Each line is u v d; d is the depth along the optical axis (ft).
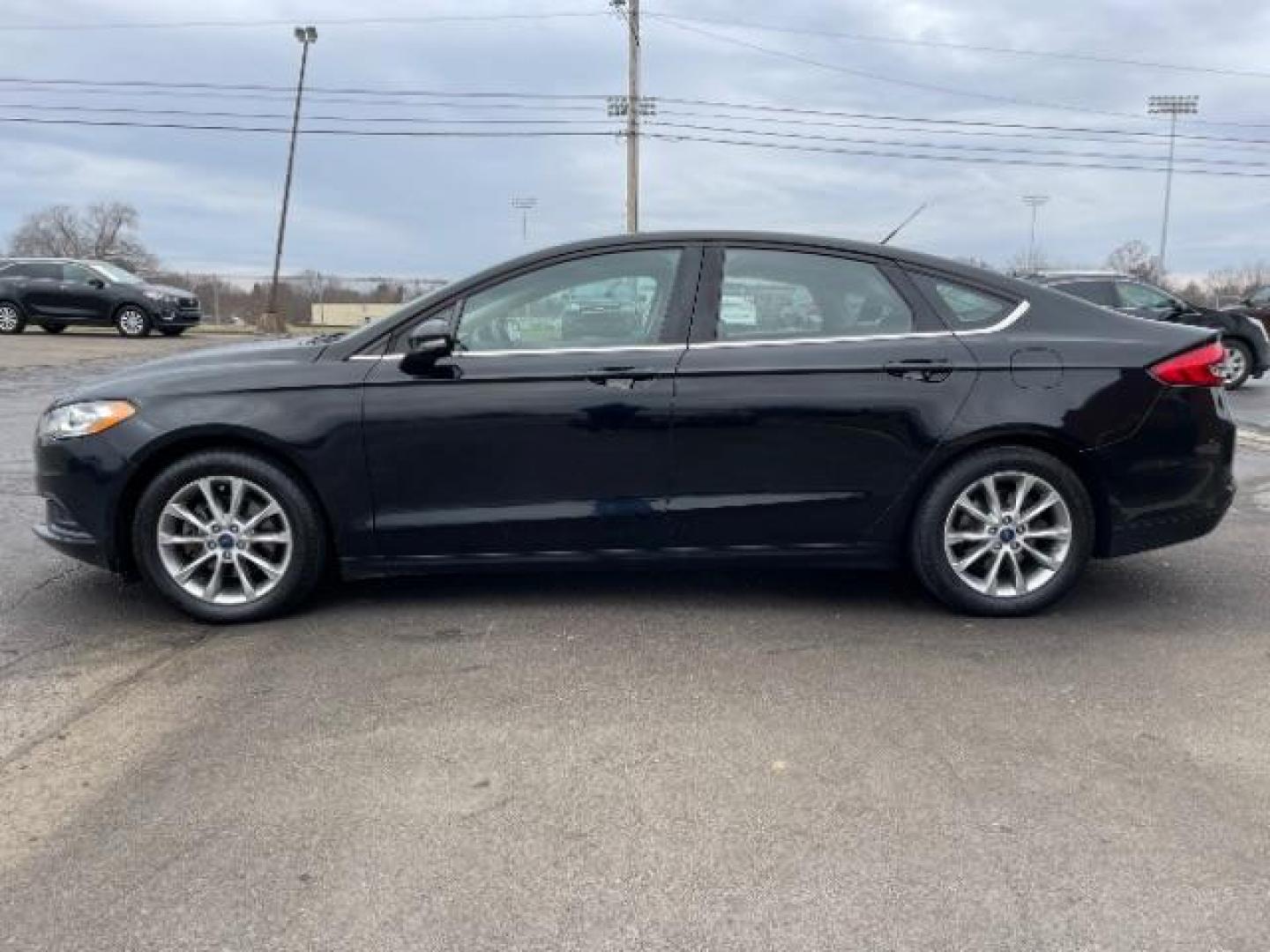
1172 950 8.21
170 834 9.84
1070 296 15.98
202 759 11.28
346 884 9.05
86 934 8.42
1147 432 15.35
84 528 15.29
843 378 15.11
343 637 14.92
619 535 15.35
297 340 16.67
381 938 8.38
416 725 12.05
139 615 15.94
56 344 72.43
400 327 15.38
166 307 81.71
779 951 8.22
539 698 12.80
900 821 10.03
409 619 15.67
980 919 8.58
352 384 15.07
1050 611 16.06
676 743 11.61
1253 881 9.07
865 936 8.38
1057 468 15.34
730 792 10.55
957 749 11.46
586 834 9.82
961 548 15.64
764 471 15.24
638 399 15.02
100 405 15.20
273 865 9.34
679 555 15.48
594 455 15.16
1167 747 11.53
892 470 15.28
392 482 15.16
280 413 14.98
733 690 13.04
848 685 13.21
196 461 15.06
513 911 8.70
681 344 15.29
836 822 10.02
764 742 11.63
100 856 9.48
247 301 140.77
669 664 13.91
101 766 11.15
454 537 15.30
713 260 15.60
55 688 13.20
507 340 15.35
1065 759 11.23
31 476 26.07
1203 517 15.79
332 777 10.89
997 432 15.16
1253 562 18.88
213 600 15.40
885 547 15.64
